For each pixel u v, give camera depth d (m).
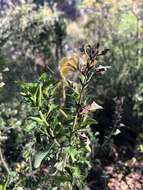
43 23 7.32
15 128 4.34
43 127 2.38
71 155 2.35
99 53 2.31
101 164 5.27
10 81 5.62
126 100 6.55
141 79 6.72
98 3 8.10
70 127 2.38
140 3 7.60
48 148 2.34
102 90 6.72
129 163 5.27
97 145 4.56
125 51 7.00
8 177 2.71
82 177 2.67
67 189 2.58
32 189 2.93
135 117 6.45
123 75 6.77
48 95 2.41
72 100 2.48
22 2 7.13
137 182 4.66
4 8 7.27
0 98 5.27
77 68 2.36
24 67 6.91
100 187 4.91
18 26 7.00
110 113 6.57
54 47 7.43
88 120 2.38
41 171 3.08
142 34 7.44
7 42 6.97
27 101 2.38
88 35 8.29
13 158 4.38
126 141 6.36
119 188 4.62
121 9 7.75
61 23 7.53
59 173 2.67
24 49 7.14
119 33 7.36
